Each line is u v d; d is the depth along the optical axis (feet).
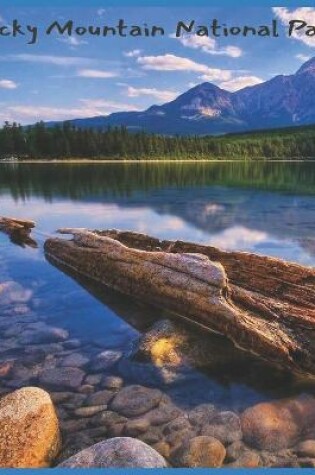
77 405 25.17
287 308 34.35
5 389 26.78
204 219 84.28
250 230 72.13
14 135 453.17
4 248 62.44
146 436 22.62
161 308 40.09
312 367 29.91
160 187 153.79
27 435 20.93
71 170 261.24
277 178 195.00
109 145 463.42
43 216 91.20
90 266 49.14
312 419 23.99
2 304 41.22
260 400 25.85
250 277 39.42
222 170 270.87
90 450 20.29
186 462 20.86
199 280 37.32
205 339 33.53
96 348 32.32
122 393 26.32
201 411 24.64
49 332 34.96
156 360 29.96
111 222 82.84
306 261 51.75
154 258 42.45
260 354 31.76
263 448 21.71
